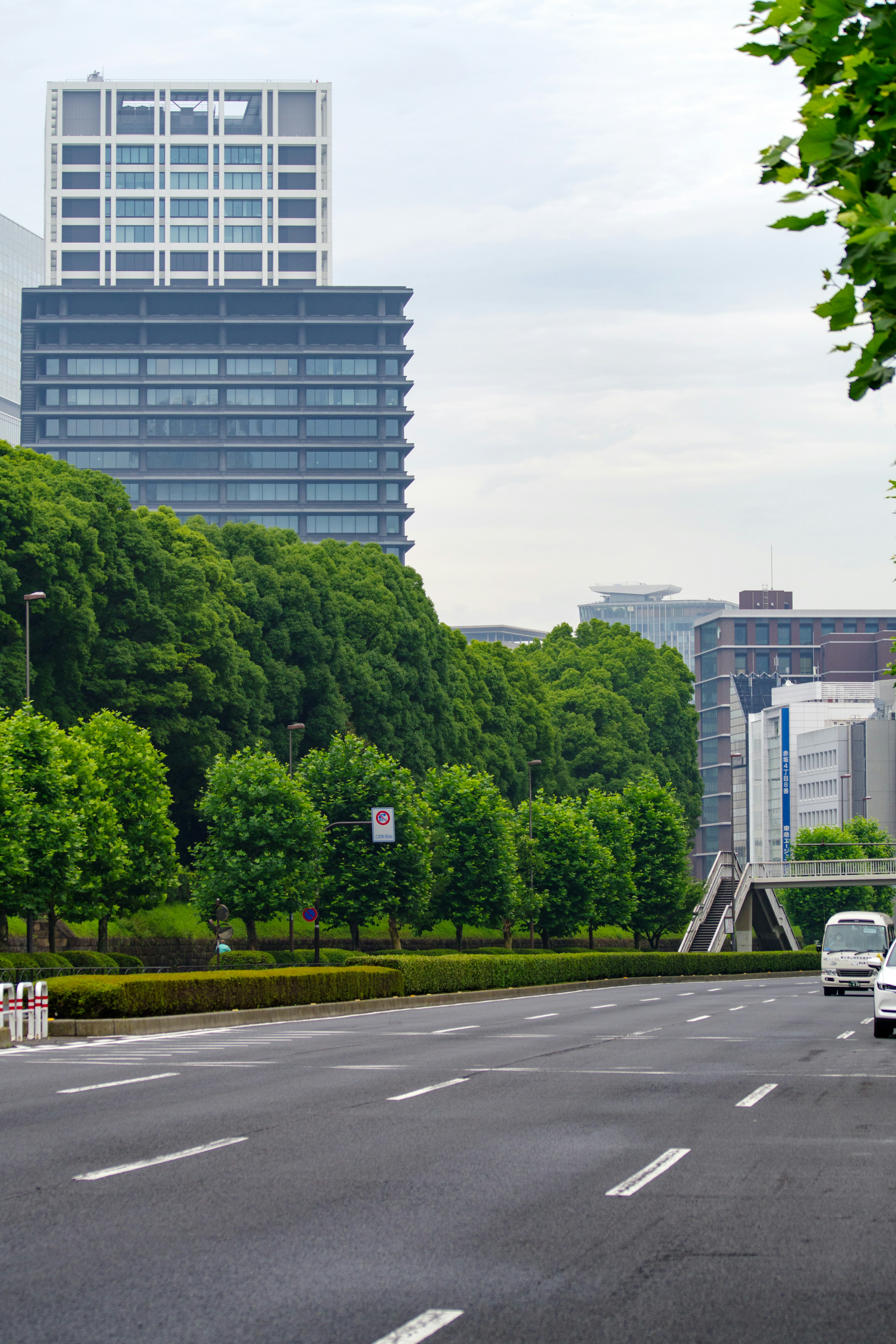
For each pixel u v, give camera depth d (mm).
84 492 101812
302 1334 9586
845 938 72938
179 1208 13938
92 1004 39969
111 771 84250
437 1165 16625
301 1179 15594
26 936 87875
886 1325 9914
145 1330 9688
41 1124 19875
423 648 141125
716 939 138750
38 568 90500
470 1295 10688
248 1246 12289
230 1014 45375
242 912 94875
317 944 94375
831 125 9641
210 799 94750
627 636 199500
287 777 96062
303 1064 29844
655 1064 30031
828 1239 12719
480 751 154875
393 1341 9438
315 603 126375
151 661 102312
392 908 103875
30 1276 11203
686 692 197500
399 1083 25781
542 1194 14844
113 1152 17422
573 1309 10297
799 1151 17953
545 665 197000
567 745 181875
